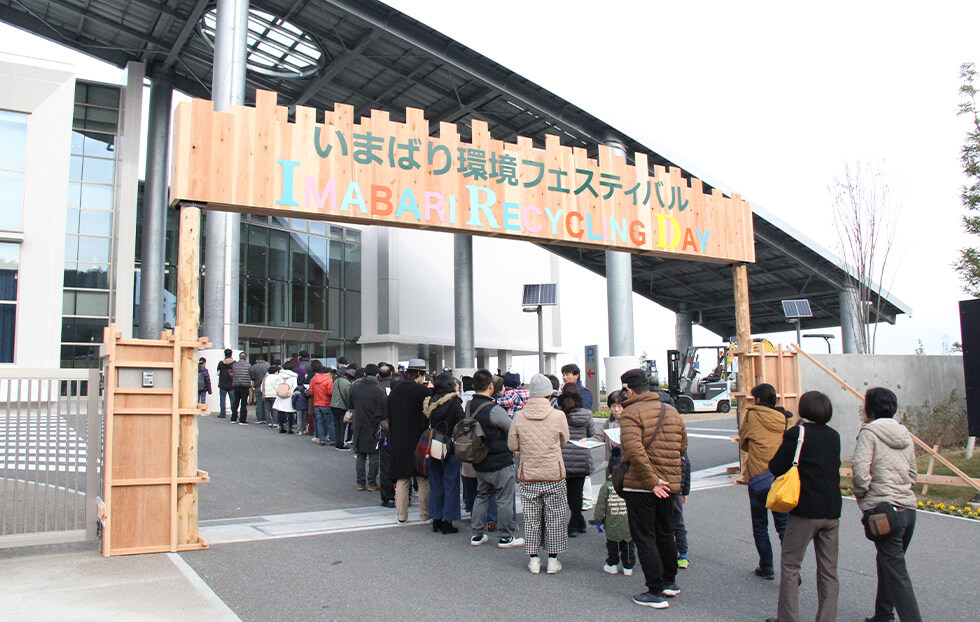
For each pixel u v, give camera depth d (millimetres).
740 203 11547
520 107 25203
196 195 6863
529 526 5977
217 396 19594
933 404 13453
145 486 6438
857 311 23484
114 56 29016
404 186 8070
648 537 5141
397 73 26750
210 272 20000
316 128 7566
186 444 6605
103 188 26344
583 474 7395
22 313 22125
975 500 9211
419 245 34906
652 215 10305
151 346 6582
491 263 39750
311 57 26688
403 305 33594
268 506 8781
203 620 4523
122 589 5191
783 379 11055
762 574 5844
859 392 12062
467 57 23391
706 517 8344
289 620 4676
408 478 7883
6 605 4777
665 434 5211
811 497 4477
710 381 28844
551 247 36094
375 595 5242
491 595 5305
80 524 6730
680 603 5195
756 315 42688
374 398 9734
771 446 5840
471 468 7344
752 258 11586
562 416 6109
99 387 6641
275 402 16047
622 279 25797
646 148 25609
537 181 9141
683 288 39812
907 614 4480
